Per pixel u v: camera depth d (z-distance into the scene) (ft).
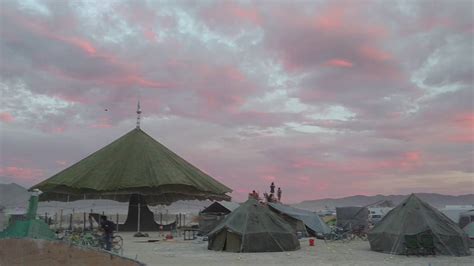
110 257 24.86
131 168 159.22
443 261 70.23
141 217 157.69
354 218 137.90
